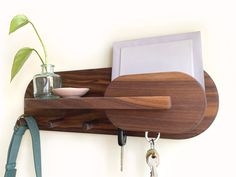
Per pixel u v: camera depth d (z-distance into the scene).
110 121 0.42
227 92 0.40
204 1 0.43
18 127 0.51
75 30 0.52
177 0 0.44
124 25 0.48
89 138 0.50
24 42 0.57
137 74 0.38
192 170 0.42
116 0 0.49
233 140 0.39
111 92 0.39
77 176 0.51
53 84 0.48
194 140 0.42
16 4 0.59
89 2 0.51
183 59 0.39
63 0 0.54
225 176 0.40
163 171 0.43
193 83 0.35
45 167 0.54
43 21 0.55
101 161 0.49
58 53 0.54
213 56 0.41
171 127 0.36
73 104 0.38
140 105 0.34
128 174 0.46
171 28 0.44
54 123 0.49
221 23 0.41
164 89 0.36
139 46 0.43
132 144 0.46
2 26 0.60
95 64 0.50
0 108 0.59
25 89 0.56
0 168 0.58
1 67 0.60
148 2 0.46
